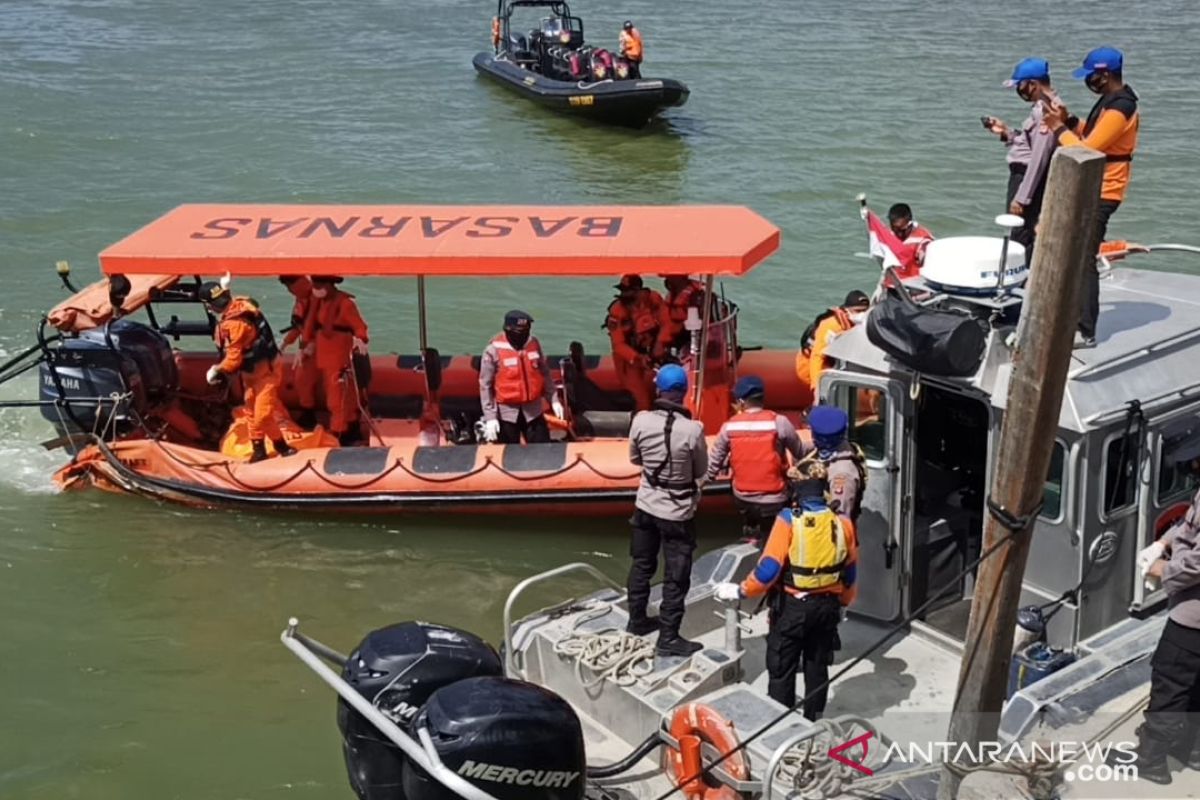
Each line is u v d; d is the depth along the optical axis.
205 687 8.02
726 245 9.38
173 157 20.38
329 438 10.52
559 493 9.77
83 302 10.46
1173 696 5.03
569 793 5.17
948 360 5.77
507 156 21.16
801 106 23.92
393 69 27.77
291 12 34.53
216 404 11.26
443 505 9.89
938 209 17.53
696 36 31.23
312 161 20.47
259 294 14.77
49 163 19.69
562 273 9.27
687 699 5.85
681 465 6.16
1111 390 5.69
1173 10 34.34
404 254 9.37
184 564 9.45
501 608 8.97
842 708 6.18
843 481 5.96
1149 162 19.31
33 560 9.44
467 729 5.01
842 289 14.66
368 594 9.12
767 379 11.02
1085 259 4.07
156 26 32.19
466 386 11.30
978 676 4.76
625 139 22.08
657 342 10.41
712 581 7.01
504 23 27.05
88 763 7.27
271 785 7.10
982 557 4.59
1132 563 5.95
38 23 31.98
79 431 10.54
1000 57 28.17
